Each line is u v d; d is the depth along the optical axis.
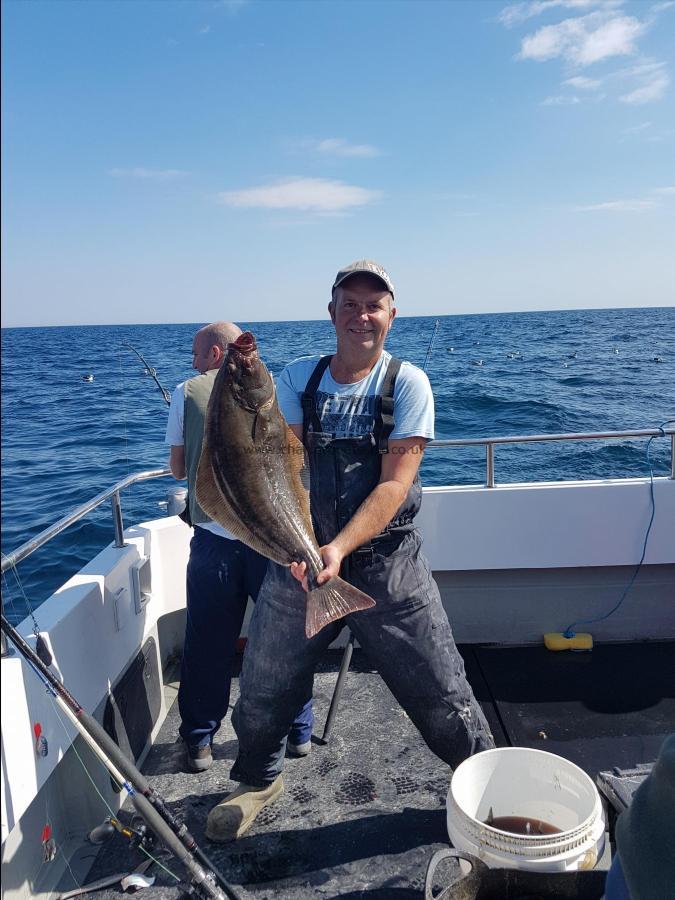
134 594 3.33
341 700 3.75
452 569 4.12
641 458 11.46
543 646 4.24
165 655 4.07
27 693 2.21
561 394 18.88
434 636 2.61
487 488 4.10
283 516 2.38
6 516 8.80
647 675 3.85
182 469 3.20
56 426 15.08
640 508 4.05
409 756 3.26
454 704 2.63
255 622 2.73
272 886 2.52
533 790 2.51
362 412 2.57
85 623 2.76
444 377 23.48
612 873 1.76
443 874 2.56
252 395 2.30
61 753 2.44
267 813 2.90
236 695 3.92
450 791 2.35
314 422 2.60
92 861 2.69
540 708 3.58
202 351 3.19
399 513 2.59
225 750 3.42
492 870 2.03
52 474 10.86
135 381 22.75
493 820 2.50
